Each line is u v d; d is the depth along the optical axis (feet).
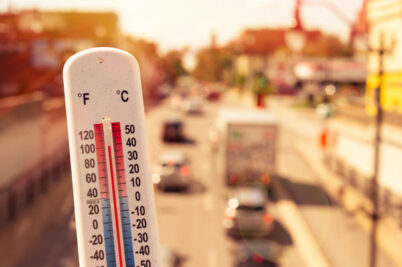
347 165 107.76
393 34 73.77
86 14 203.51
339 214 98.02
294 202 107.34
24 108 101.60
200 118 260.21
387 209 78.33
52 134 127.95
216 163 148.05
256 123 109.70
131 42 264.93
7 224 84.23
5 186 86.99
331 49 340.59
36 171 106.73
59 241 79.10
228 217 86.58
